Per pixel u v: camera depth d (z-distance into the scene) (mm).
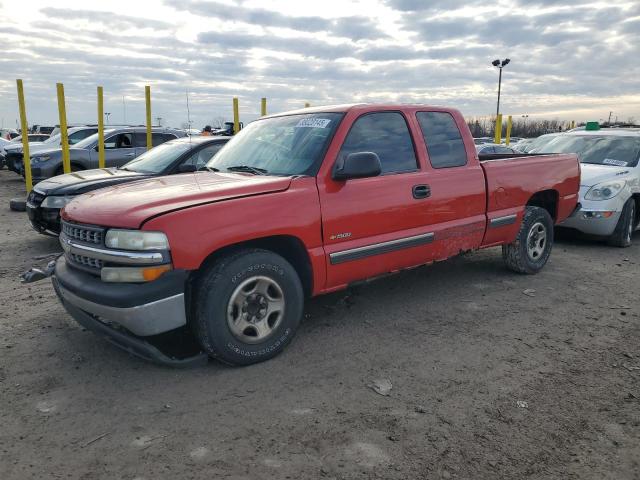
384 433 2926
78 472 2600
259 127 4984
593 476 2576
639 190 7840
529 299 5266
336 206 4043
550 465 2658
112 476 2568
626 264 6762
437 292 5473
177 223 3318
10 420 3064
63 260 4000
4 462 2674
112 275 3352
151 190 3820
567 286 5727
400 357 3916
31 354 3961
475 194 5109
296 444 2824
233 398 3311
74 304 3605
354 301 5188
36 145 18297
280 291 3793
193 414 3127
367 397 3324
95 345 4117
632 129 9438
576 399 3307
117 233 3346
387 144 4527
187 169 6828
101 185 7277
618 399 3305
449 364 3801
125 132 13539
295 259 4062
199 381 3529
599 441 2857
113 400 3291
